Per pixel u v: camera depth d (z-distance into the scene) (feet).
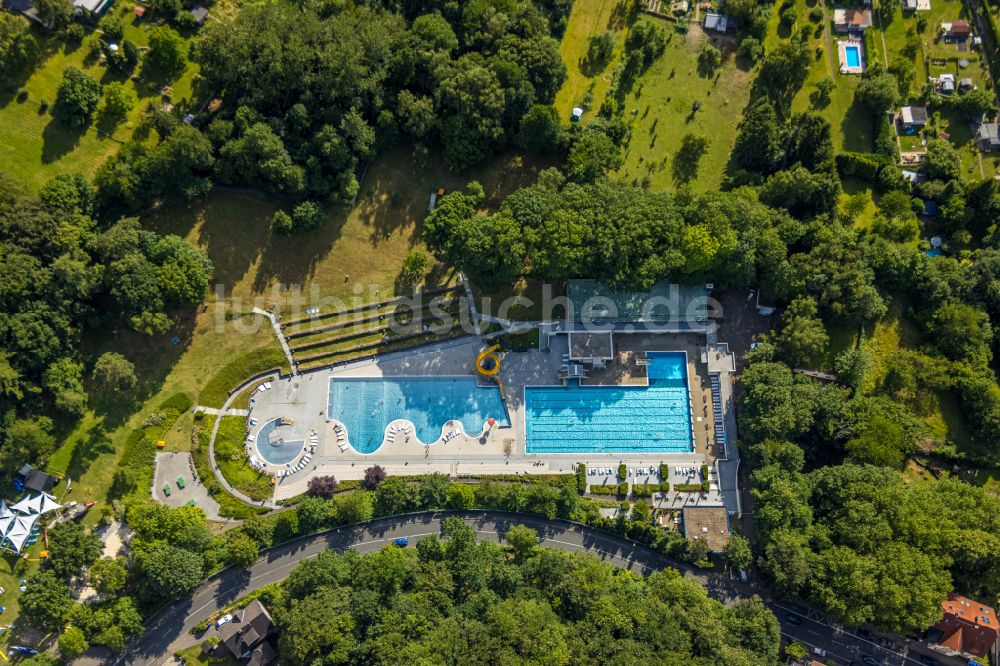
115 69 393.91
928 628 354.74
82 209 377.50
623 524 378.53
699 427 403.95
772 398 376.68
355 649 333.01
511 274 389.19
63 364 370.53
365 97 405.18
